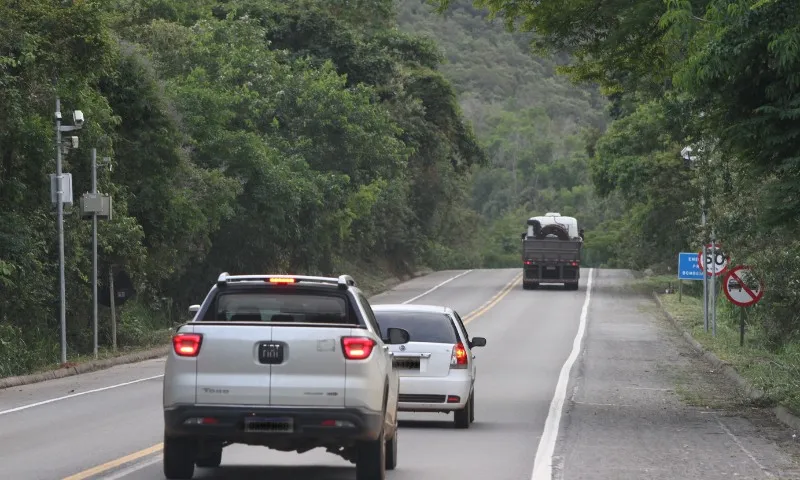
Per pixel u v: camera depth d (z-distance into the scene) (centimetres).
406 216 18575
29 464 3266
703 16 4347
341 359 2705
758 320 8288
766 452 3678
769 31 3891
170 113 9238
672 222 14162
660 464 3375
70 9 6831
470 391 4338
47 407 4941
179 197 9281
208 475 3083
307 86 12744
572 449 3694
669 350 8512
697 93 4312
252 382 2689
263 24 16012
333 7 18912
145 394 5509
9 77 6575
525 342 9106
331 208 12275
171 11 14012
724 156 4562
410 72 18162
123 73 8956
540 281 15475
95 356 7669
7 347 6669
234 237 11088
